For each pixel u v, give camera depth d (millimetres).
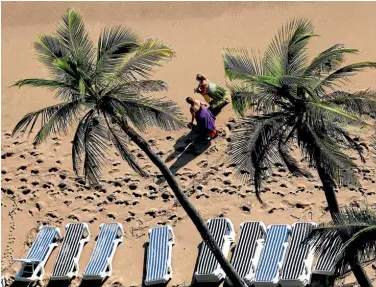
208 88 32750
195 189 30969
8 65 38125
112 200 31484
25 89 36625
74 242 30000
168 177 25891
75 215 31406
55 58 25516
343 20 35906
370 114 24359
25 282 29656
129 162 26328
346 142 27172
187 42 36812
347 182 23656
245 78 24141
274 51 24969
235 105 24750
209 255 28172
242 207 30078
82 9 39812
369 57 34062
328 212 29219
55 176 32844
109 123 27406
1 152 34188
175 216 30438
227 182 30891
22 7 40500
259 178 24469
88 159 25688
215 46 36312
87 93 25219
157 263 28625
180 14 38188
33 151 33906
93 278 28875
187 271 28625
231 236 28938
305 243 24562
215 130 32250
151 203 31047
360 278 24062
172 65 35625
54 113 25594
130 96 25172
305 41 24922
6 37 39500
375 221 22391
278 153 25453
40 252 30016
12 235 31422
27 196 32469
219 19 37469
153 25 38219
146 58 25391
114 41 25500
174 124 25172
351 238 21359
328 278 23922
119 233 30297
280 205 29812
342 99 23688
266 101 24328
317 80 24250
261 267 27328
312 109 23484
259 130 24219
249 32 36594
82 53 25469
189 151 32156
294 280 26703
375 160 27062
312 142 23688
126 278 28953
